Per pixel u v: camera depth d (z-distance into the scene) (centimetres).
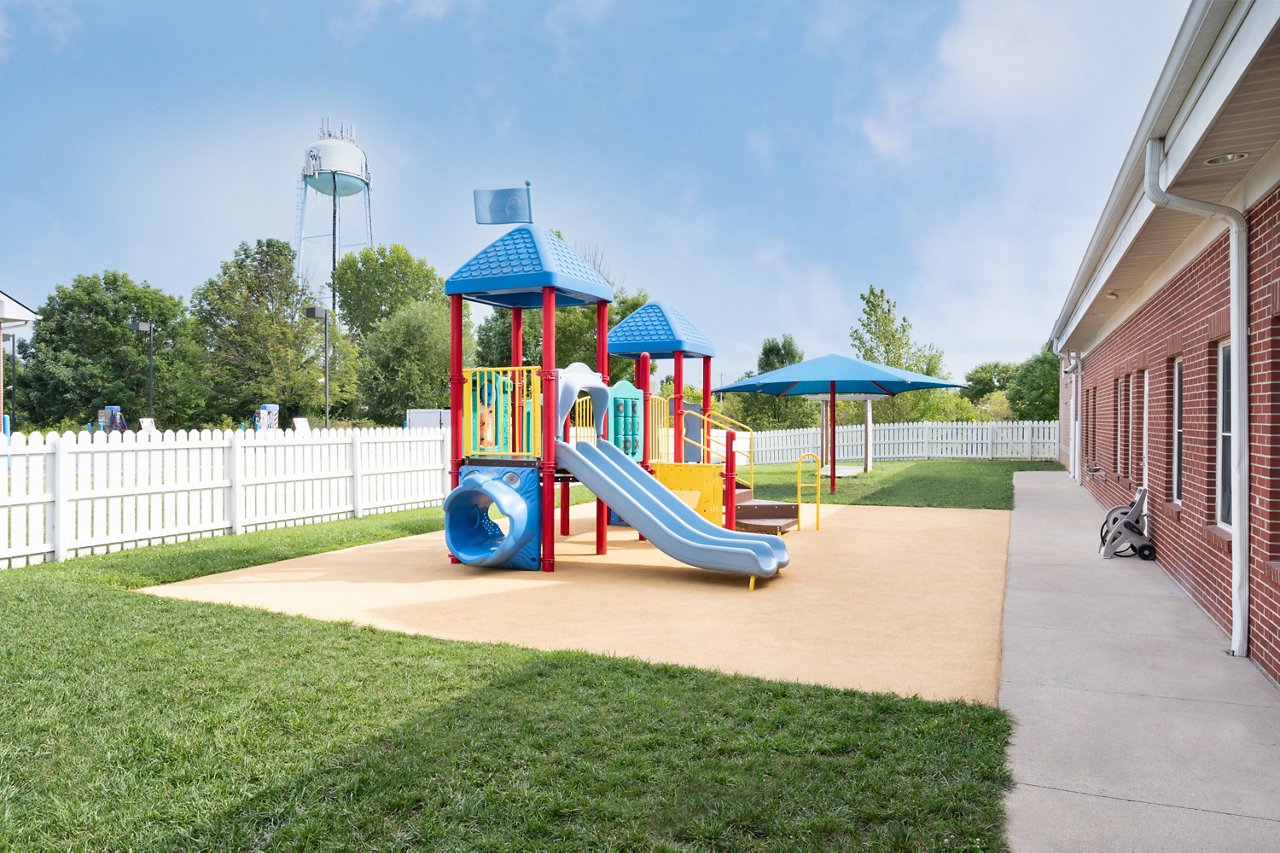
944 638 598
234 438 1147
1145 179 578
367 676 487
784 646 577
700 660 541
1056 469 2441
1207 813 326
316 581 825
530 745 383
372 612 682
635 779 348
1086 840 304
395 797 329
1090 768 369
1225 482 668
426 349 5188
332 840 300
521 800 328
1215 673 514
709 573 875
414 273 7756
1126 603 712
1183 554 771
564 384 953
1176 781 356
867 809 318
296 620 633
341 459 1351
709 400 1463
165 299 5622
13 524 877
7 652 535
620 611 691
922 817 315
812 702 444
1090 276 1109
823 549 1021
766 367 4019
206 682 476
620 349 1351
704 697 451
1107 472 1423
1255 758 381
